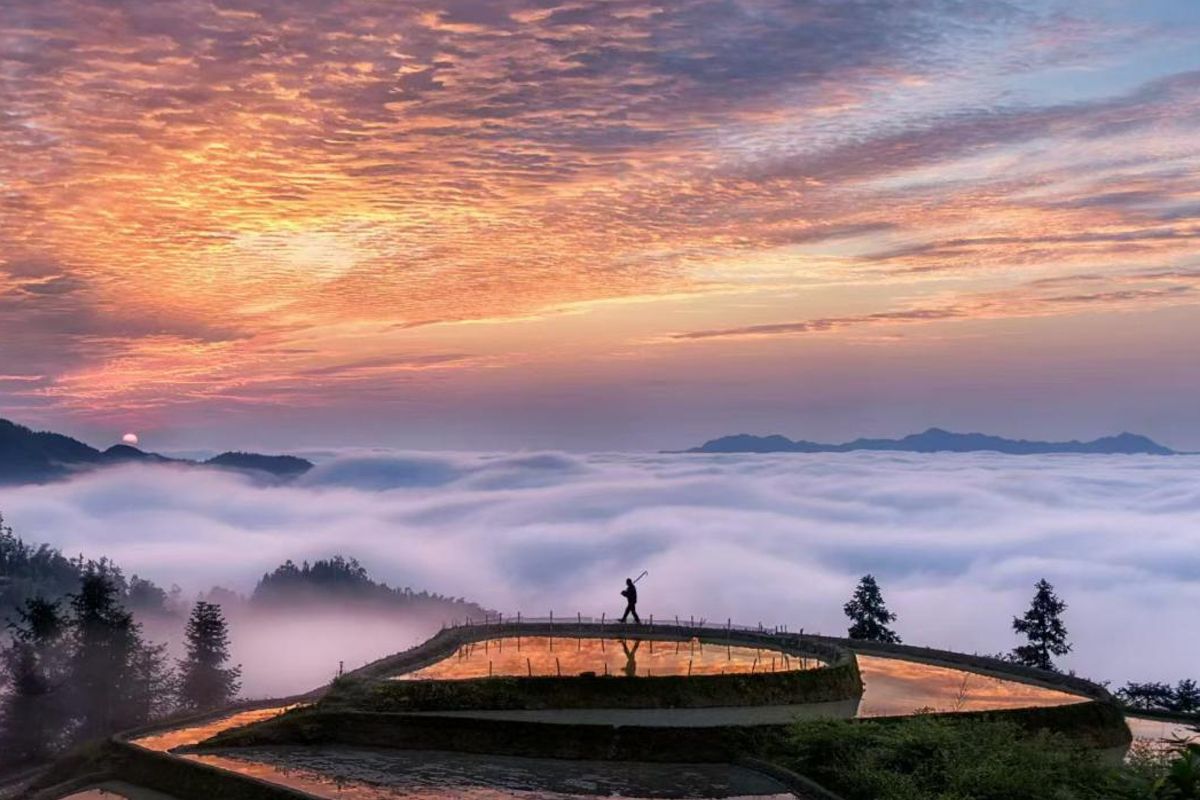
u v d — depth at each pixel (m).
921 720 47.25
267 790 44.22
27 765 90.62
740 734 49.84
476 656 67.06
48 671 102.25
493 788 44.84
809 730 47.50
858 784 43.28
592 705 55.56
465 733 51.62
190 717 60.66
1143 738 54.12
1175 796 29.59
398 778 46.38
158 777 48.19
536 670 61.84
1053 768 41.53
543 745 50.31
